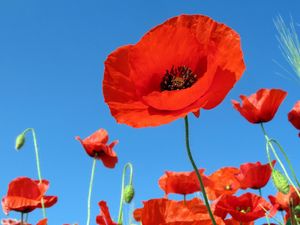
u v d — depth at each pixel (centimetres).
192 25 25
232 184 50
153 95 22
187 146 22
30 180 52
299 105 47
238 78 22
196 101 23
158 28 25
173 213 24
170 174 50
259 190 47
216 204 42
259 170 46
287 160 38
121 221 45
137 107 24
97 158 60
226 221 43
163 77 25
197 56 25
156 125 23
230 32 23
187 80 25
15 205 50
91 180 53
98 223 42
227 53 23
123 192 47
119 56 25
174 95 22
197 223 23
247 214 40
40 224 43
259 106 44
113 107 24
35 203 51
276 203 42
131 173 49
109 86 24
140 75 24
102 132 61
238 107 46
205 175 50
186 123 22
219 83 22
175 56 25
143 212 24
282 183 34
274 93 44
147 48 25
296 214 40
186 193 50
